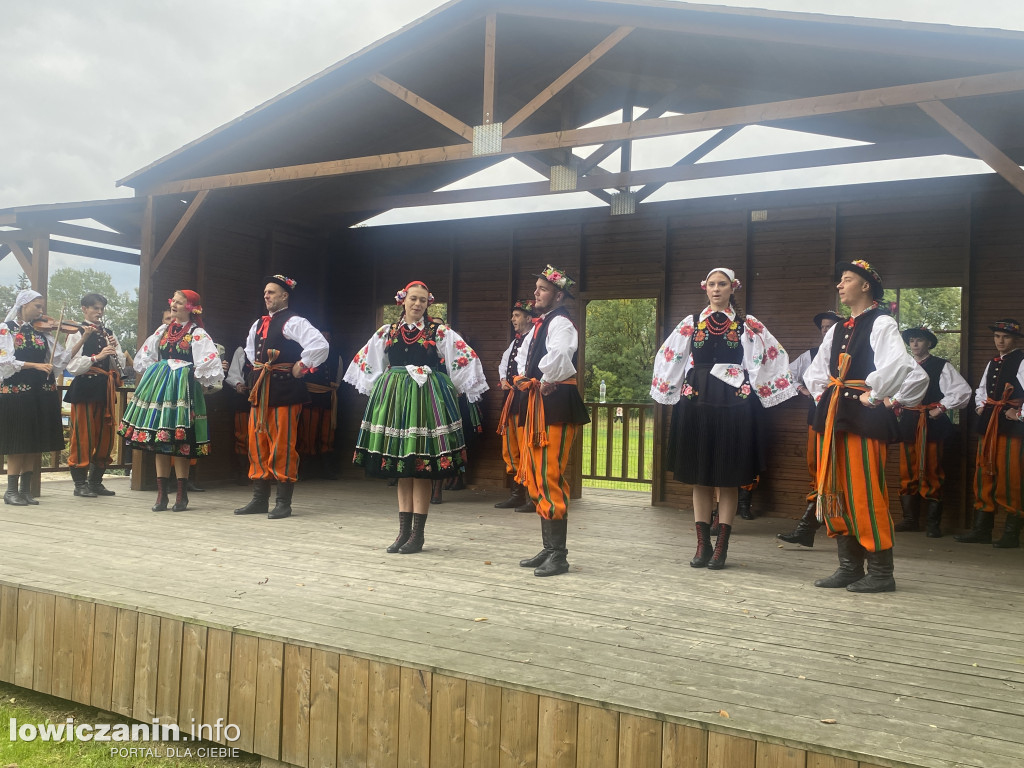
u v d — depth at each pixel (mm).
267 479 5410
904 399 3646
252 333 5465
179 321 5543
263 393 5320
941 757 1783
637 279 6797
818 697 2141
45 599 3145
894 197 5902
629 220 6836
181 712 2775
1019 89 3623
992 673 2367
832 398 3527
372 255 8008
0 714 3217
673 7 4488
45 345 5621
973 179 5660
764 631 2781
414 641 2570
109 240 7074
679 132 4387
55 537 4316
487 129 5000
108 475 7660
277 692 2590
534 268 7227
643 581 3598
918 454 5371
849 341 3551
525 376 3896
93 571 3488
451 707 2301
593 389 26266
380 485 7301
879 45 4117
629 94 6430
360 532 4762
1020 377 4887
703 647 2574
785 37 4328
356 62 5703
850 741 1860
